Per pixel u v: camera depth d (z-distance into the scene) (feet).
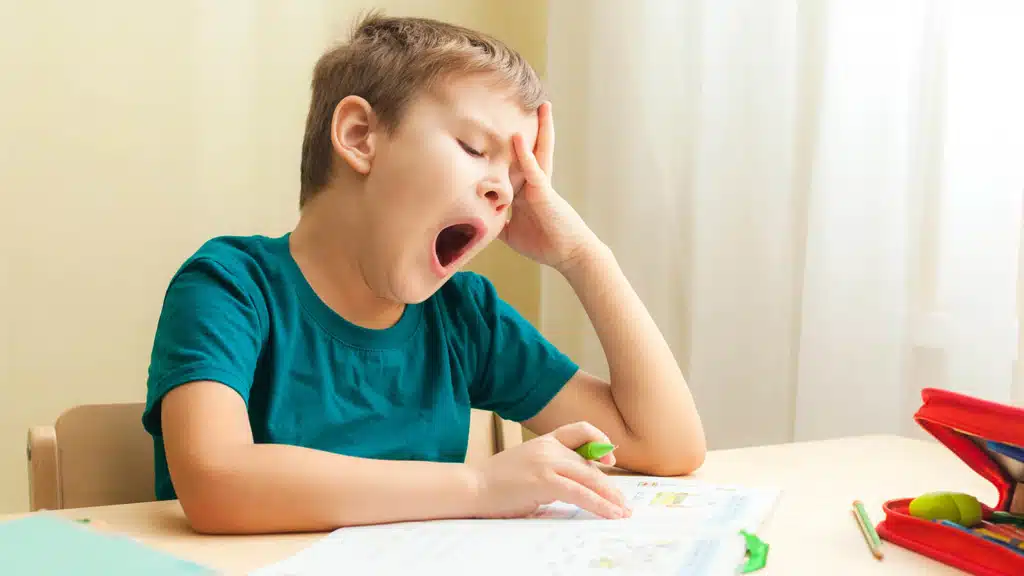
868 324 4.11
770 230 4.58
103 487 2.82
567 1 5.74
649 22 5.25
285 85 5.46
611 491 2.15
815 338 4.26
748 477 2.64
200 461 2.08
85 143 4.85
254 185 5.37
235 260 2.70
